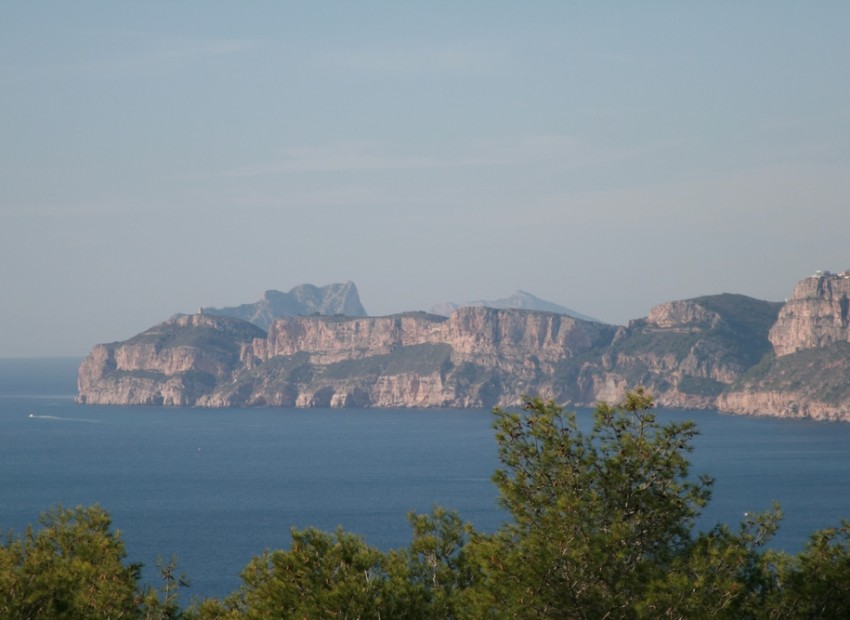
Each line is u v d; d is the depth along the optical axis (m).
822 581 100.38
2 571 99.38
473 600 94.62
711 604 93.31
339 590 92.25
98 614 99.25
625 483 101.62
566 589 93.81
